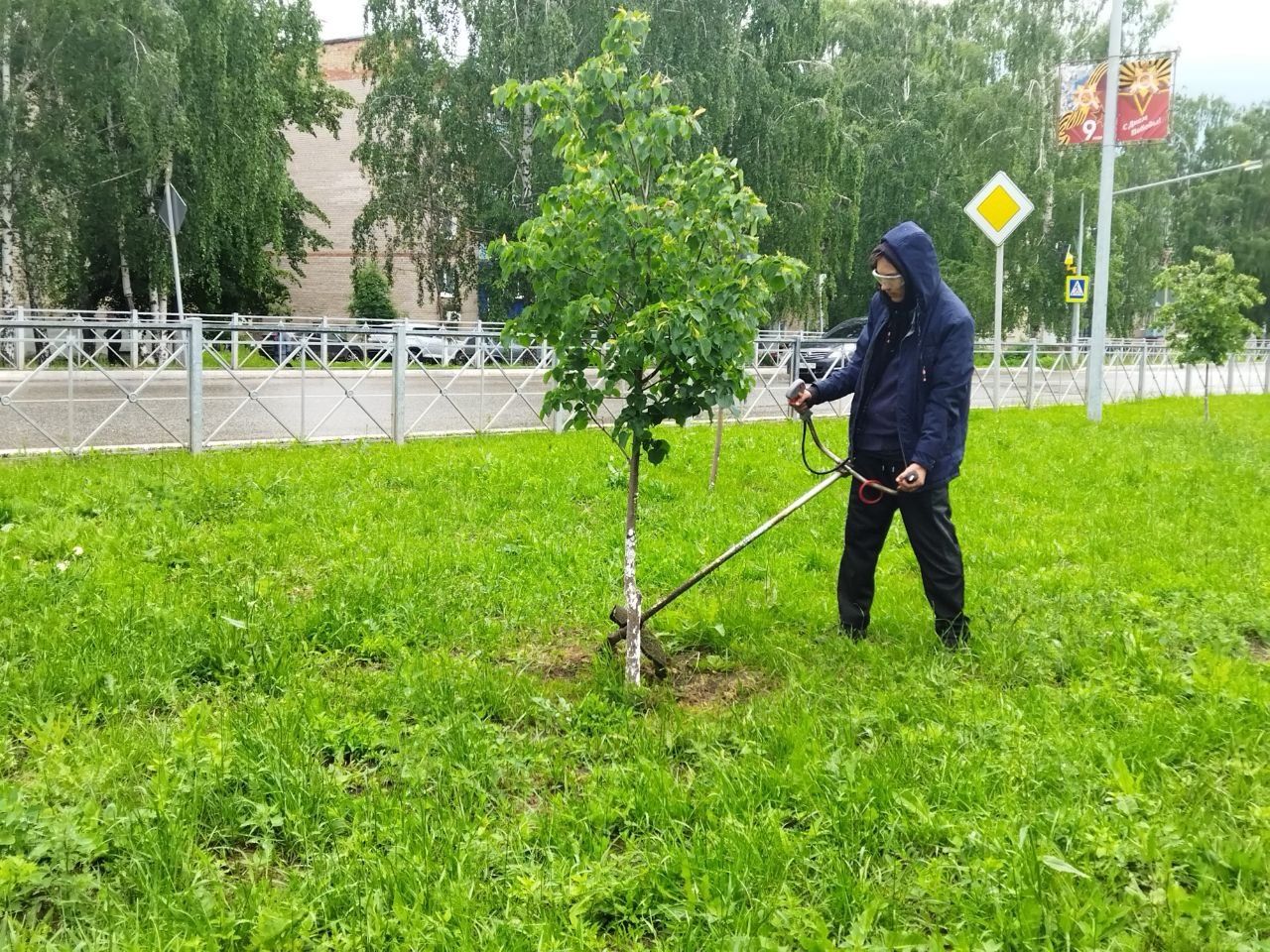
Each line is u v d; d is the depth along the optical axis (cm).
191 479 773
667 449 409
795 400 447
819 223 2952
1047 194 3397
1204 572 590
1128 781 306
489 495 769
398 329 1063
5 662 395
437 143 2752
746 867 263
